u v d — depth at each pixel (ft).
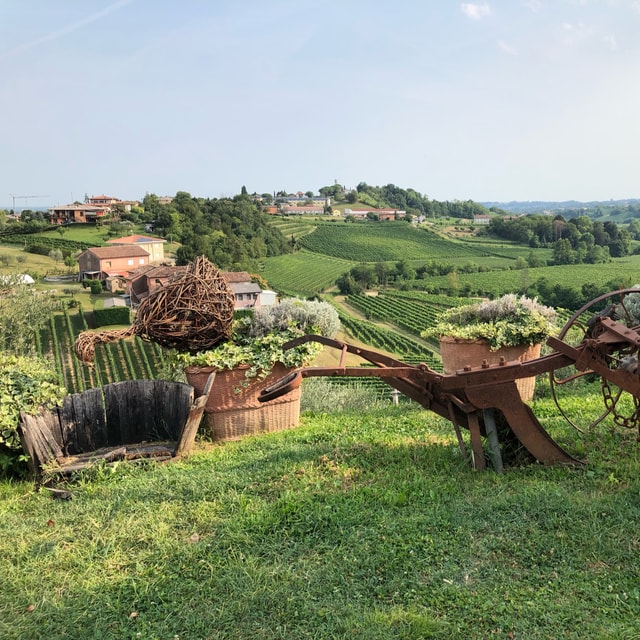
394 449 21.44
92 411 25.57
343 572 13.47
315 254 486.38
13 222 432.25
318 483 18.25
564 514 15.14
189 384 26.94
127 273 260.01
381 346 202.90
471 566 13.38
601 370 17.74
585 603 11.87
